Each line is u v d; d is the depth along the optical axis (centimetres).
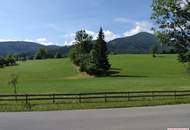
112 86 7756
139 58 16850
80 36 13475
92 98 4147
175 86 7488
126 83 8512
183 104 3553
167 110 2920
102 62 11531
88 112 2861
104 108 3225
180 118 2356
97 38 11662
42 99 3812
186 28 4266
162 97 4375
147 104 3541
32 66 14762
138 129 1914
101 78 10500
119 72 12319
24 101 3988
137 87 7381
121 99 4203
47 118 2459
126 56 17962
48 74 11875
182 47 4297
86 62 11781
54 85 8250
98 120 2309
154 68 13500
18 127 2047
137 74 11838
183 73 11969
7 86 8181
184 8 4231
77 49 13575
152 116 2492
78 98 3903
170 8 4241
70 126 2053
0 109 3169
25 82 9494
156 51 19625
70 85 8188
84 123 2170
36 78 10969
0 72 12562
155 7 4350
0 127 2053
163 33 4338
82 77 11044
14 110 3095
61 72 12244
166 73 12138
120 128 1958
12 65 15675
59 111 2988
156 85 7850
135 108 3178
